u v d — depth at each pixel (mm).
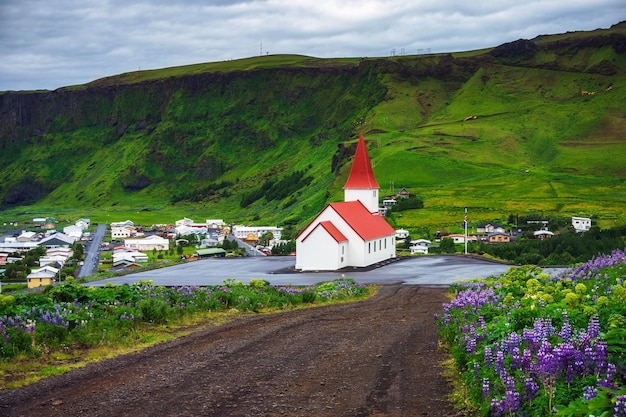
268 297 37000
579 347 13328
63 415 15039
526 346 15414
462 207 196875
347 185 92938
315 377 18547
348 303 40906
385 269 77500
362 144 94062
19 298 25969
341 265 78875
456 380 17391
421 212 192500
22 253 199500
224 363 20344
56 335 21984
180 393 16875
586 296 18844
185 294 33125
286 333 26156
